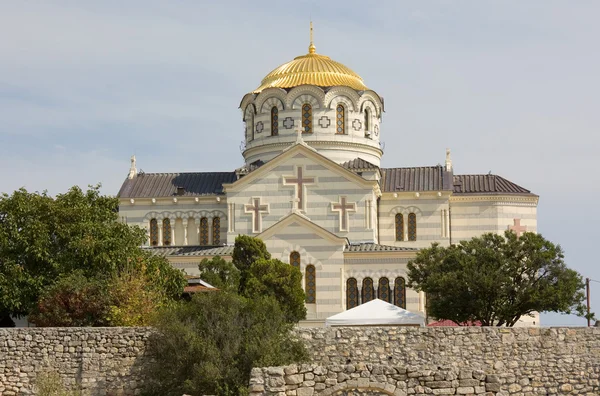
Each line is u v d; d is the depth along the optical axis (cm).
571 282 10675
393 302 13400
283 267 11769
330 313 13400
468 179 15562
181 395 7031
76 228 10019
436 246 11569
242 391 6731
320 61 15925
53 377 7212
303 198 14438
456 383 5362
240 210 14562
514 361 7188
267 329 7362
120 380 7406
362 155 15362
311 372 5428
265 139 15375
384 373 5416
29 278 9612
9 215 9931
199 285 11062
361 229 14325
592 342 7150
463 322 10706
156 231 15200
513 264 10706
